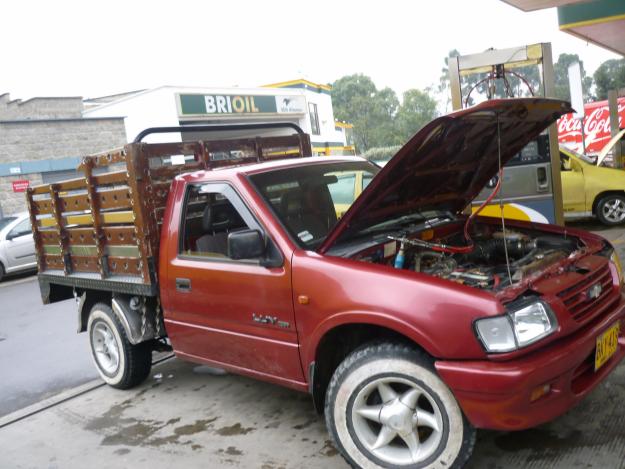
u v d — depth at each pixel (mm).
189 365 5348
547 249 3779
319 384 3271
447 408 2771
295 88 35438
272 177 3775
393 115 90000
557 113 3812
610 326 2979
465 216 4496
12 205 20359
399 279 2859
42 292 5422
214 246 4047
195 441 3803
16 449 4059
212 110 26953
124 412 4445
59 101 27609
